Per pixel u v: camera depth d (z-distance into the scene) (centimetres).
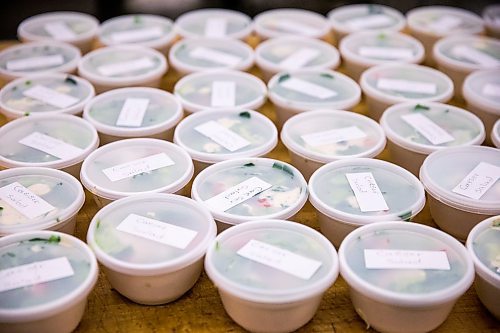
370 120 83
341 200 70
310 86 91
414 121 83
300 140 80
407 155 80
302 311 59
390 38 106
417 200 69
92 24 108
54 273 60
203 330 62
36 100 87
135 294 63
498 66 95
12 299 57
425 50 109
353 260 62
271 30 109
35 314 55
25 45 99
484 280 61
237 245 63
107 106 86
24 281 59
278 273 60
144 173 73
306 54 101
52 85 90
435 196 71
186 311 64
